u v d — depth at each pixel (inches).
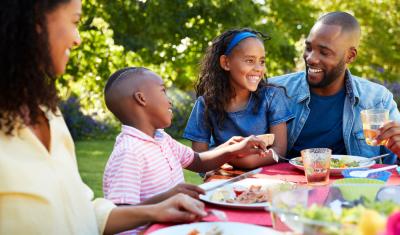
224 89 111.6
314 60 113.1
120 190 76.8
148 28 338.6
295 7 369.7
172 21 335.6
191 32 330.3
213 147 112.7
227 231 55.1
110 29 340.2
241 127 111.2
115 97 87.7
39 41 57.4
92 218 64.2
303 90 118.1
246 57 108.0
